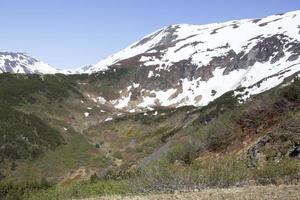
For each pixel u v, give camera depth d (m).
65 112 120.06
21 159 77.81
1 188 52.12
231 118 31.45
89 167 77.00
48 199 30.89
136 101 149.38
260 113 28.94
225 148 28.89
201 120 74.88
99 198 18.94
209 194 15.70
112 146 99.69
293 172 18.66
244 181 18.94
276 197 13.88
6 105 98.75
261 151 23.14
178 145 34.81
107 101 146.75
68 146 91.12
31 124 93.12
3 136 81.75
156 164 29.12
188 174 19.78
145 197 16.88
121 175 33.47
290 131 22.83
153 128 107.44
